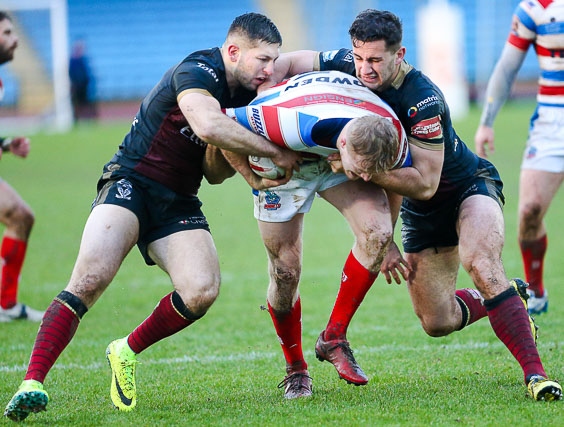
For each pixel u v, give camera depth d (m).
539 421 15.15
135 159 18.00
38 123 112.44
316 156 17.16
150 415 16.67
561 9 24.94
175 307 17.33
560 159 25.47
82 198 56.03
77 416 16.70
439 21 103.88
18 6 112.19
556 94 25.56
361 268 17.39
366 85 17.22
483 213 17.88
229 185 66.31
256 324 26.62
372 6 123.81
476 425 15.12
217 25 123.62
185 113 16.67
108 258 16.86
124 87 121.19
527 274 26.47
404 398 17.44
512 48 25.52
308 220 49.00
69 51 122.69
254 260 37.25
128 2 125.31
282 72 18.20
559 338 23.16
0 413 17.17
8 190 27.25
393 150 15.76
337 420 15.77
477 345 22.92
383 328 25.45
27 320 27.72
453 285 19.69
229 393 18.69
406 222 19.73
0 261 27.52
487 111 25.77
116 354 17.56
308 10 124.19
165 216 17.88
